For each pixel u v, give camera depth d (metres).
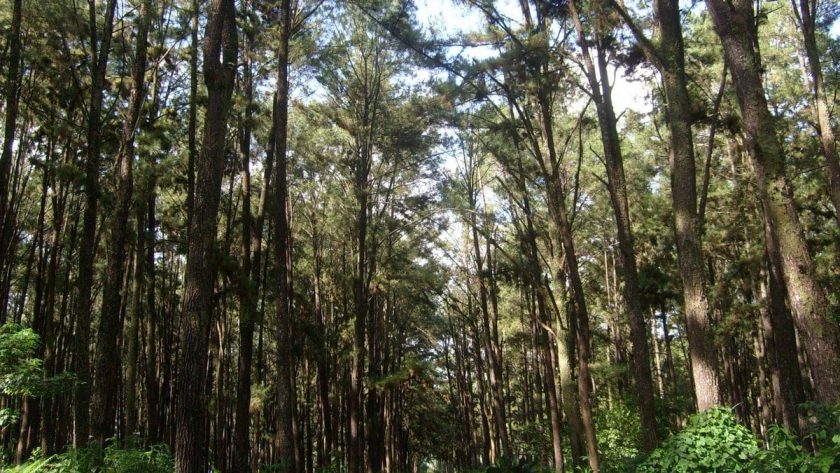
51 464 10.65
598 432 20.81
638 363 12.60
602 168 27.14
